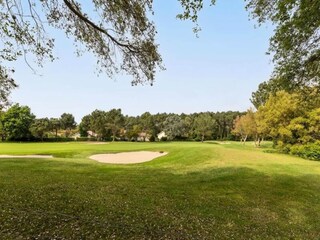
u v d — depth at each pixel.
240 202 9.88
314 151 26.11
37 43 7.57
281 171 16.86
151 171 16.39
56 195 9.20
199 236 6.33
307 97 11.95
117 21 7.83
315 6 7.57
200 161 21.31
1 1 6.67
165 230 6.55
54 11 7.68
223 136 95.81
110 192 10.10
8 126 75.75
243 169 16.91
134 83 8.67
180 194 10.44
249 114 50.09
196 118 90.56
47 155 29.08
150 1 7.62
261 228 7.40
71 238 5.72
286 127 29.56
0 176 12.81
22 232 5.86
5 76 8.23
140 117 101.62
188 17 7.36
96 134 95.56
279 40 9.41
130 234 6.15
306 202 10.45
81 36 8.22
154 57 8.33
